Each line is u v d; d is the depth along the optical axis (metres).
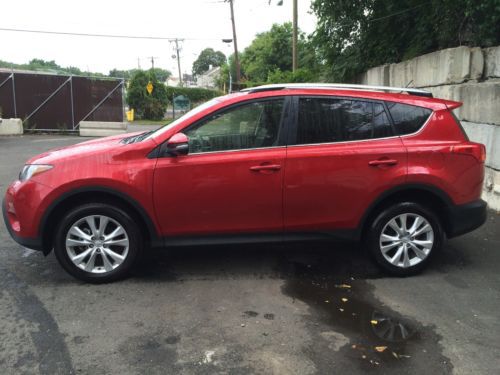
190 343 3.29
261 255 5.01
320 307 3.84
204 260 4.85
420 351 3.21
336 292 4.13
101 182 4.03
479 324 3.59
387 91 4.56
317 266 4.73
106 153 4.12
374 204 4.30
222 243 4.29
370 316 3.70
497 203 6.59
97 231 4.17
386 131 4.34
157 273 4.51
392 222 4.39
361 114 4.34
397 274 4.47
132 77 40.53
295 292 4.12
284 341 3.32
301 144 4.24
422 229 4.43
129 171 4.06
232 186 4.14
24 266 4.66
